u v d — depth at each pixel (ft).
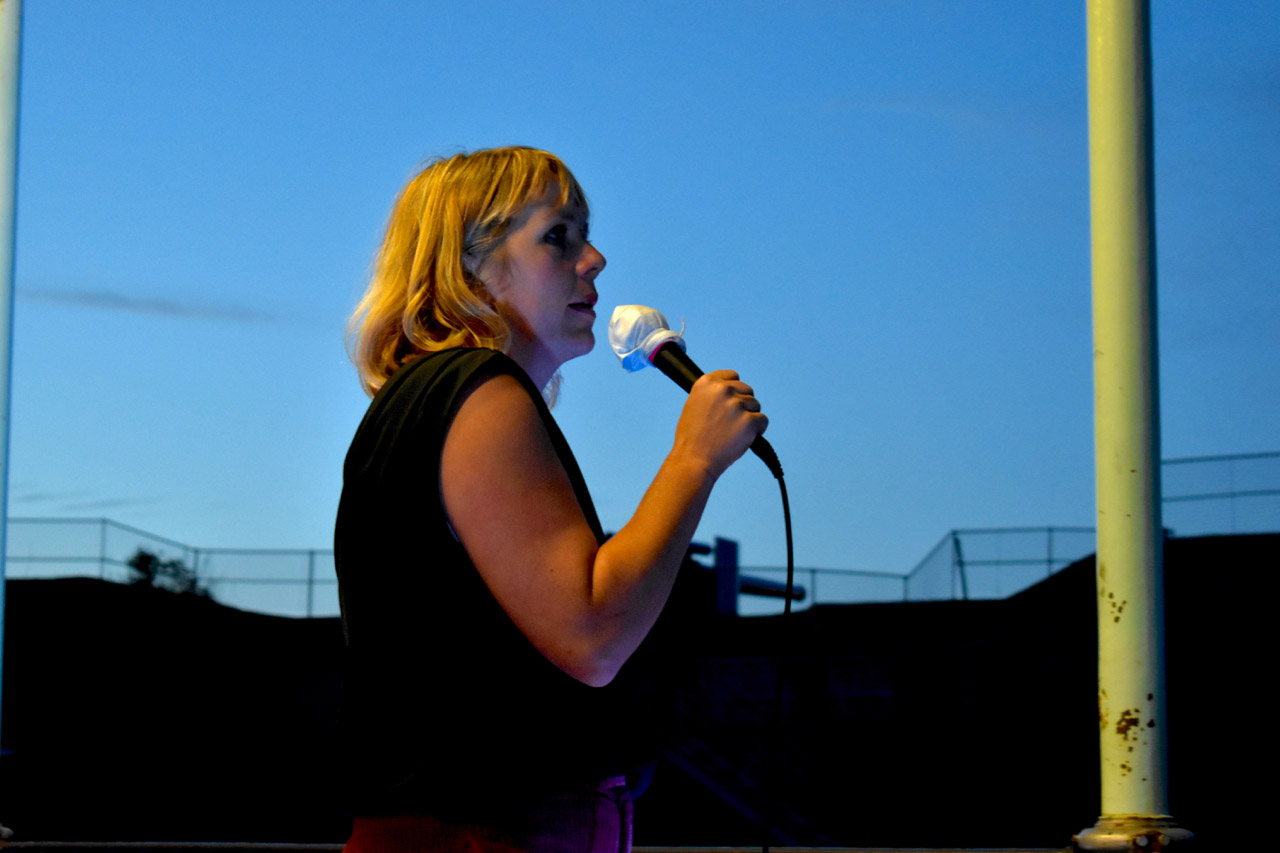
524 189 5.81
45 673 87.15
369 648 5.11
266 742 86.79
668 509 5.00
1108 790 7.63
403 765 4.95
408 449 5.06
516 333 5.85
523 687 4.99
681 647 85.40
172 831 85.61
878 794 81.41
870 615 84.43
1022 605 79.30
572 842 5.03
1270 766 68.03
